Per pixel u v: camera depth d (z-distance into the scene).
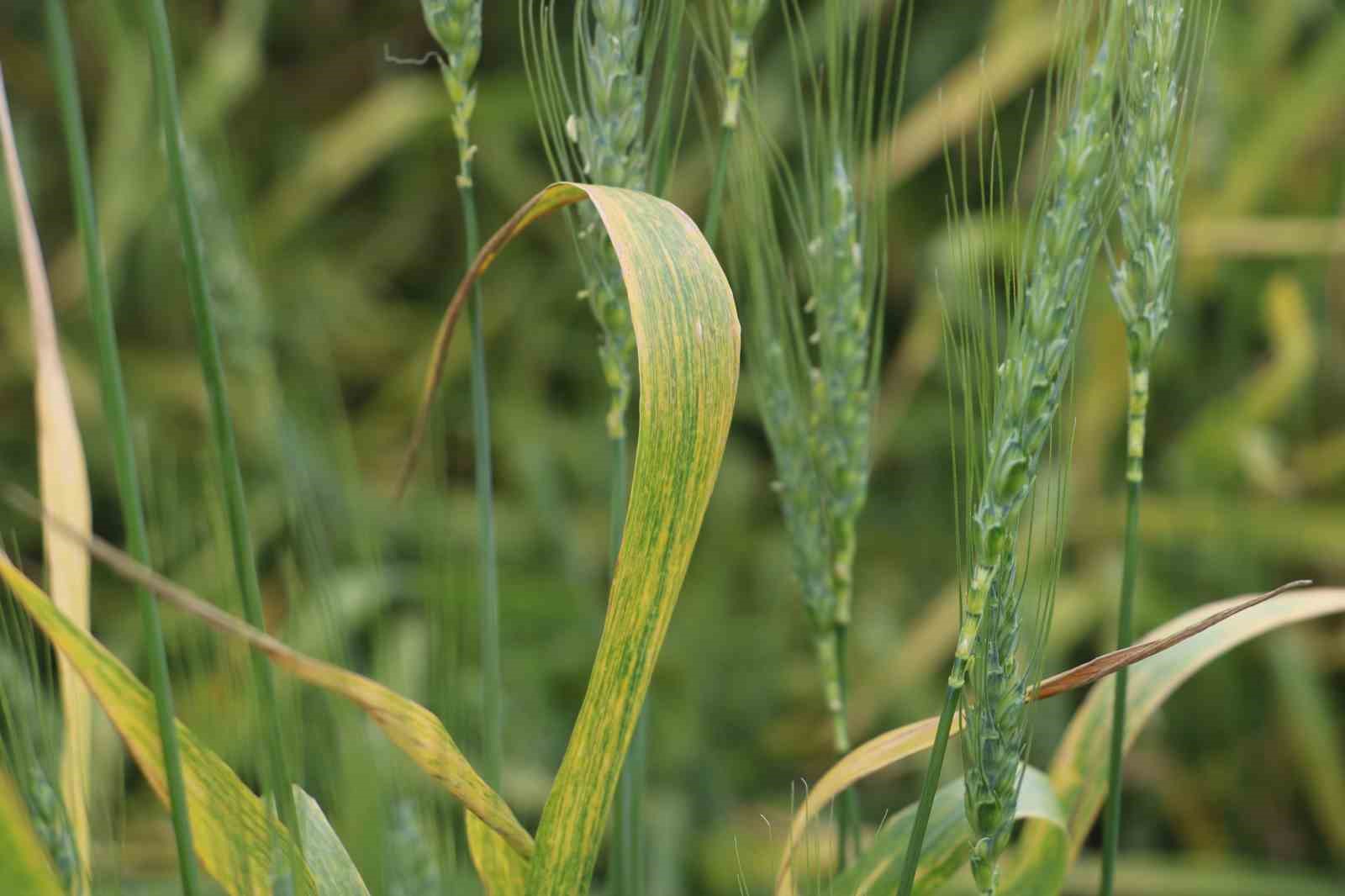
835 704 0.75
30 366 1.85
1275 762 1.61
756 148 0.73
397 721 0.65
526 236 2.11
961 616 0.65
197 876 0.66
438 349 0.70
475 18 0.68
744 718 1.68
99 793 0.71
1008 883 0.74
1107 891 0.72
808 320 1.28
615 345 0.70
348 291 2.02
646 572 0.66
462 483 1.87
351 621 1.08
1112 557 1.59
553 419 1.94
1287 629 1.52
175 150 0.65
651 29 0.70
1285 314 1.52
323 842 0.69
